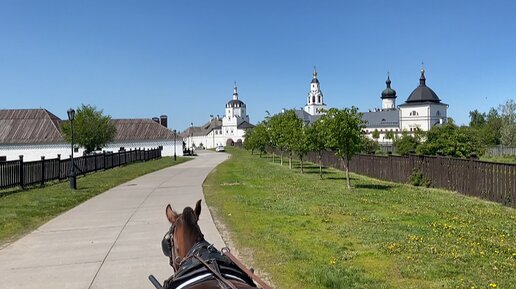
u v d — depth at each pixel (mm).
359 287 7281
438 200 18297
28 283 8086
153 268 8867
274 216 14492
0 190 22422
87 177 31016
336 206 16609
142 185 25484
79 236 11945
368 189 22875
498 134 87375
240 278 3326
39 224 13859
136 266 9023
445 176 22391
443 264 8562
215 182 27016
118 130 86750
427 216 14273
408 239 10734
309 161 54562
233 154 86750
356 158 35531
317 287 7391
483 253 9289
